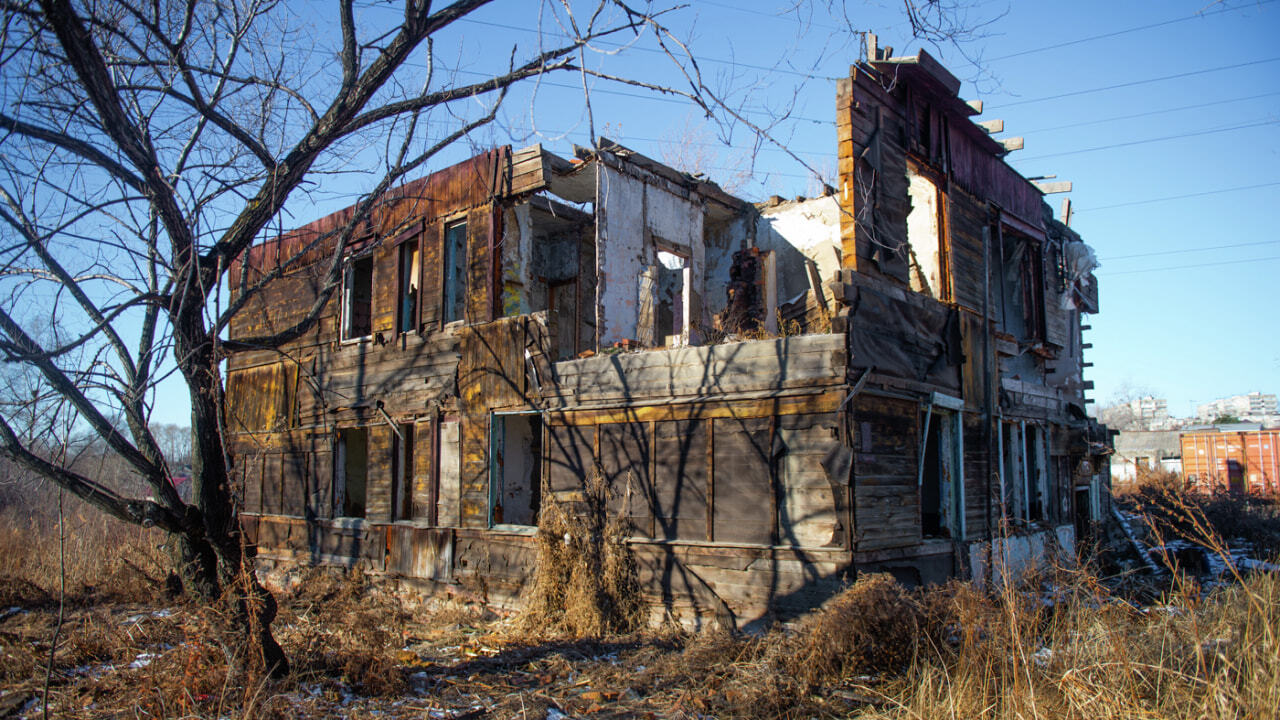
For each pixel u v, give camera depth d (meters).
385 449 13.89
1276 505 25.70
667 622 9.90
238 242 6.42
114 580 13.16
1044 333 15.35
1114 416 93.75
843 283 9.29
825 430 9.16
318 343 15.55
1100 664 5.84
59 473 5.63
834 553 8.88
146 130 6.20
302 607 11.34
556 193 14.30
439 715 6.57
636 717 6.63
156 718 6.00
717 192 15.19
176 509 6.41
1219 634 6.35
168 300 6.19
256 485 16.55
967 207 12.70
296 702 6.47
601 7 5.80
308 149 6.23
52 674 7.83
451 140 6.95
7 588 12.17
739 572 9.51
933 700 6.01
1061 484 15.61
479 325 12.51
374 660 7.46
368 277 15.80
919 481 10.32
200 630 6.72
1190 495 20.59
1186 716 5.20
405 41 6.07
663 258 16.09
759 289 14.48
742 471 9.69
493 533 11.87
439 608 12.31
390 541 13.48
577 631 9.94
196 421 6.63
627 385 10.73
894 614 7.43
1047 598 8.66
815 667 7.34
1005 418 13.17
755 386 9.71
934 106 12.00
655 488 10.36
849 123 9.98
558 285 15.99
